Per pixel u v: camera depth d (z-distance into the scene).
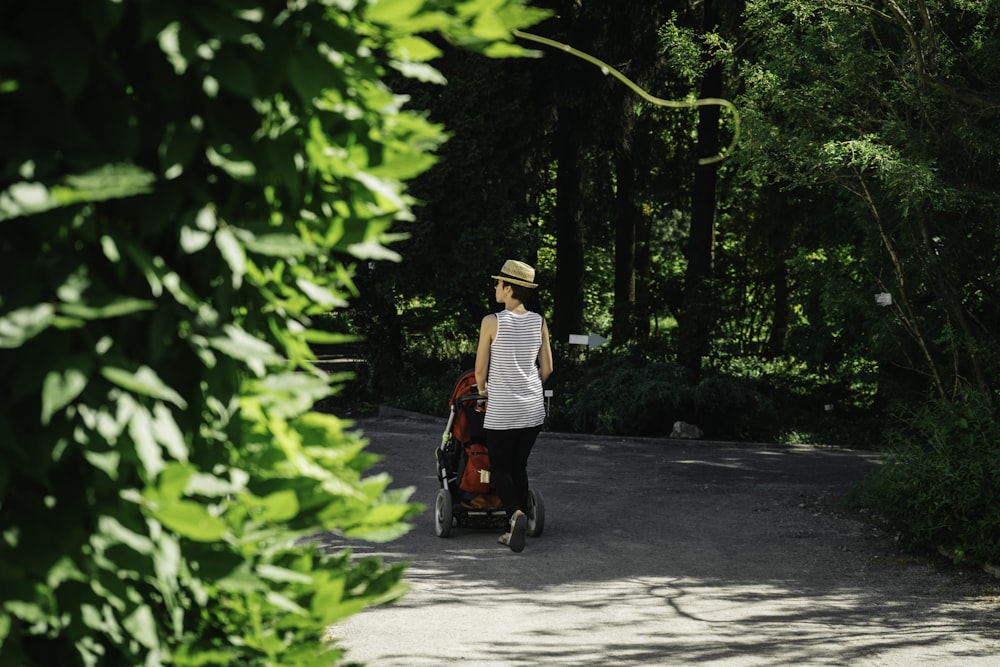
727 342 23.53
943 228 10.55
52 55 1.58
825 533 9.88
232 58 1.69
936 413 9.27
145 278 1.72
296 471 2.00
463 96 20.75
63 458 1.61
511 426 8.73
